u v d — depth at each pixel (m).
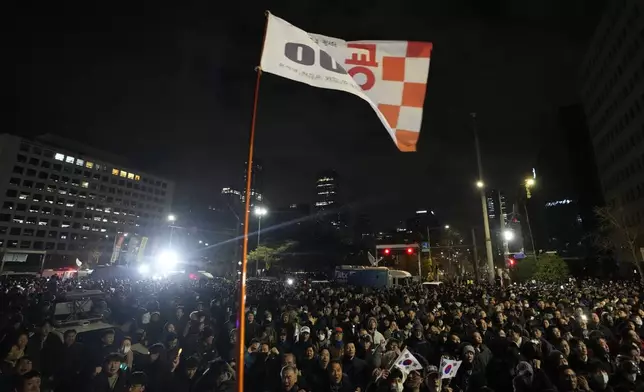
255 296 17.67
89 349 6.89
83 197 105.12
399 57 5.21
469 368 6.84
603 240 56.28
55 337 7.04
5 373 5.73
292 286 28.95
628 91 52.91
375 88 5.09
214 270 70.88
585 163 83.50
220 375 5.82
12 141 90.56
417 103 5.11
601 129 62.28
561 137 89.25
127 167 118.19
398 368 5.79
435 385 5.74
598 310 11.75
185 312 11.91
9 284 29.03
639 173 50.94
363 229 194.00
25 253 90.75
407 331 9.83
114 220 112.88
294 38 4.79
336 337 8.15
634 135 51.94
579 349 6.83
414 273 62.78
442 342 7.98
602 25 59.03
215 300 14.95
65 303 13.05
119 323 12.47
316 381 6.56
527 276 44.19
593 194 81.00
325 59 4.95
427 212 145.62
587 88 66.88
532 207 103.25
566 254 85.25
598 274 56.72
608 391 5.76
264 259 68.88
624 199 55.16
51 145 99.75
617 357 6.62
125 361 6.60
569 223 87.12
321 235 105.69
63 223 99.69
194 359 6.43
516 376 6.12
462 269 76.31
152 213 124.88
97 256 98.88
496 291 21.14
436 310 12.27
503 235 35.56
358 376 6.97
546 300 15.35
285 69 4.57
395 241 94.62
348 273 37.47
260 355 7.21
